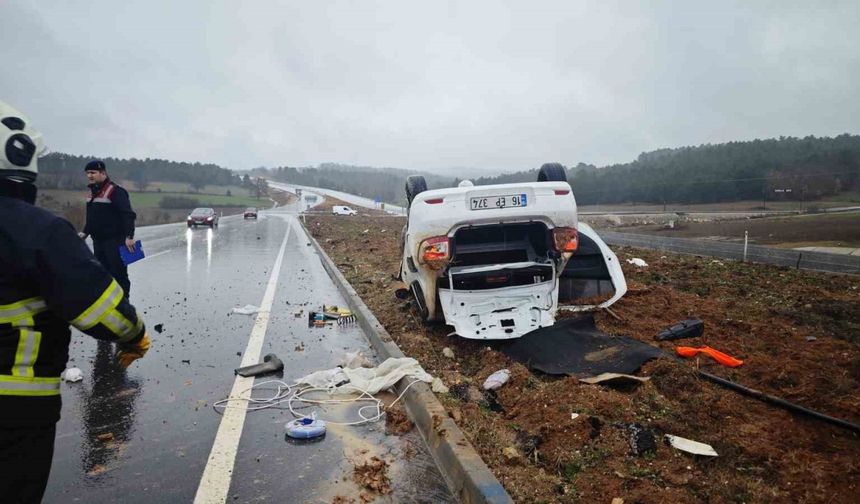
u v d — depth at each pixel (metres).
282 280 11.57
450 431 3.70
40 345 1.98
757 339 5.50
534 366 4.95
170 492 3.24
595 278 6.54
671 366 4.52
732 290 7.99
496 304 5.84
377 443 3.89
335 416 4.36
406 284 7.50
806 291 7.79
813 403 3.93
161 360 5.82
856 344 5.25
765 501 2.91
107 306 2.04
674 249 13.03
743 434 3.60
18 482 1.93
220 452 3.74
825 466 3.18
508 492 3.02
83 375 5.35
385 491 3.25
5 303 1.91
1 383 1.86
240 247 20.20
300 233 29.34
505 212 5.57
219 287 10.61
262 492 3.23
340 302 9.09
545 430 3.74
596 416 3.81
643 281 8.88
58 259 1.93
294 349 6.25
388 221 39.50
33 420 1.93
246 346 6.36
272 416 4.36
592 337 5.33
